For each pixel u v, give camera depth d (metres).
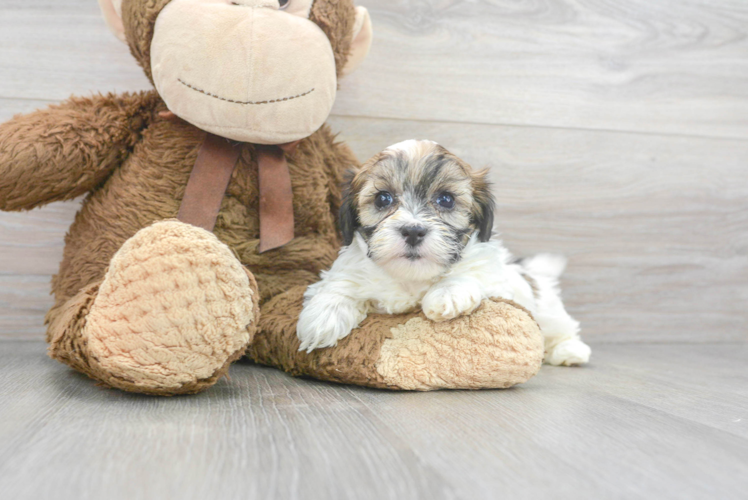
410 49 0.87
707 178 0.96
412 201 0.63
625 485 0.44
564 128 0.92
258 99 0.64
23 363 0.69
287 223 0.72
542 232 0.92
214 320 0.55
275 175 0.71
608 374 0.73
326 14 0.67
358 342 0.62
